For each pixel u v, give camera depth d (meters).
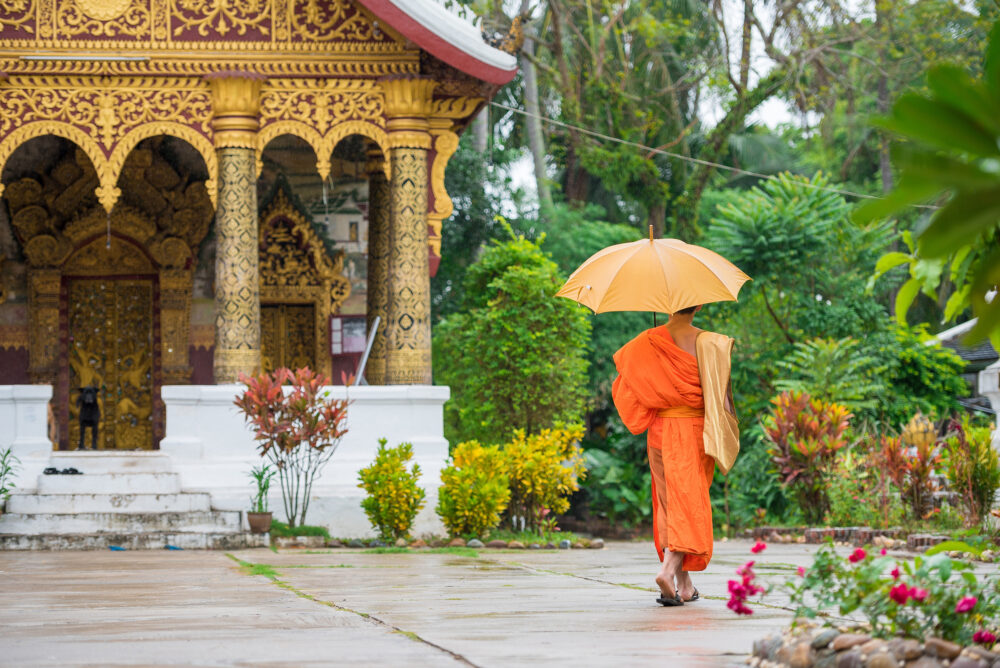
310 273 16.55
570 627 4.40
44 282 16.12
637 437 22.61
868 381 18.83
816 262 20.27
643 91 27.81
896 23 24.47
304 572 7.51
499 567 7.96
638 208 30.45
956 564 3.46
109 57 12.33
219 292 12.34
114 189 12.38
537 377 18.12
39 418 11.70
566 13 26.83
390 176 12.64
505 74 12.73
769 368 19.84
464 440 20.31
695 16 28.25
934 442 12.39
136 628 4.42
